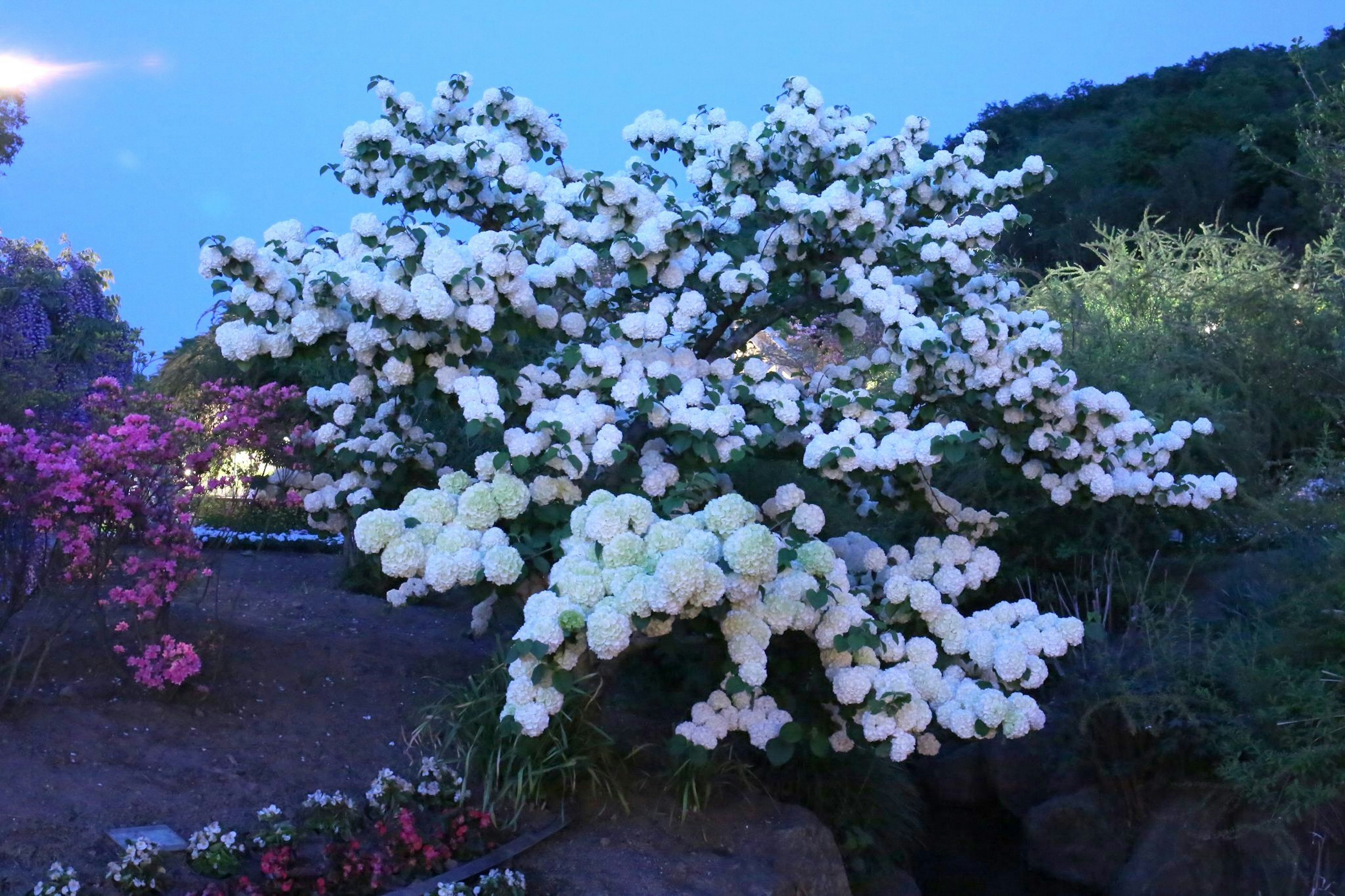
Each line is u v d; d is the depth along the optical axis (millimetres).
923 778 5605
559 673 3373
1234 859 4535
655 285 4488
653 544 3455
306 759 4043
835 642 3555
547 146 5062
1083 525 6191
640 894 3520
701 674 4707
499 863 3572
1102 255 11023
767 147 4695
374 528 3648
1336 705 4203
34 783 3525
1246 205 20172
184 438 4316
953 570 4191
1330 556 4637
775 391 4238
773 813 4152
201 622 4973
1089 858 4883
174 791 3672
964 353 4238
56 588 4320
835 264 4582
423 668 4984
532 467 3947
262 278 3781
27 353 8195
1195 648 5000
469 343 3912
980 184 4648
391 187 4750
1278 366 7875
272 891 3213
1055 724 5223
